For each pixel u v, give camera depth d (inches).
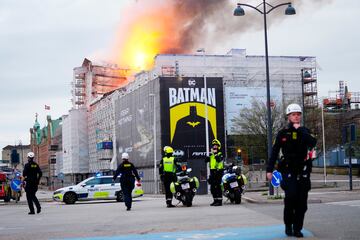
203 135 2783.0
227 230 396.5
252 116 2511.1
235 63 3186.5
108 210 729.0
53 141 6122.1
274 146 339.6
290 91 3221.0
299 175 335.3
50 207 950.4
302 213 339.9
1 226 514.3
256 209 593.9
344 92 3312.0
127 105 3262.8
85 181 1259.8
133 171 716.0
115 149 3508.9
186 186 735.1
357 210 508.4
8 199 1337.4
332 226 386.0
